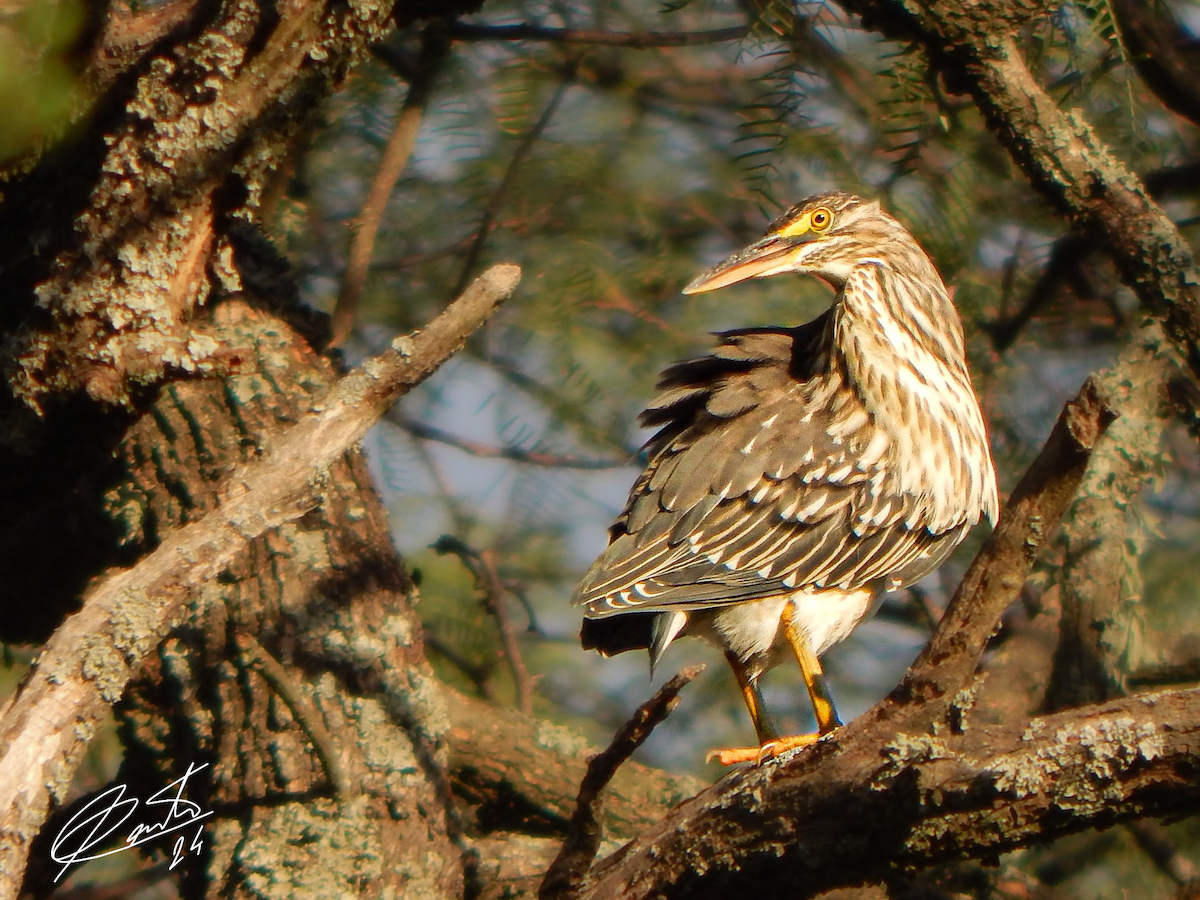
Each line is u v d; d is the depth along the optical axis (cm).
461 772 936
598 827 558
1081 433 483
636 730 532
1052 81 968
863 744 560
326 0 695
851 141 915
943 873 918
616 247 929
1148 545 1014
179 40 697
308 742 792
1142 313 961
